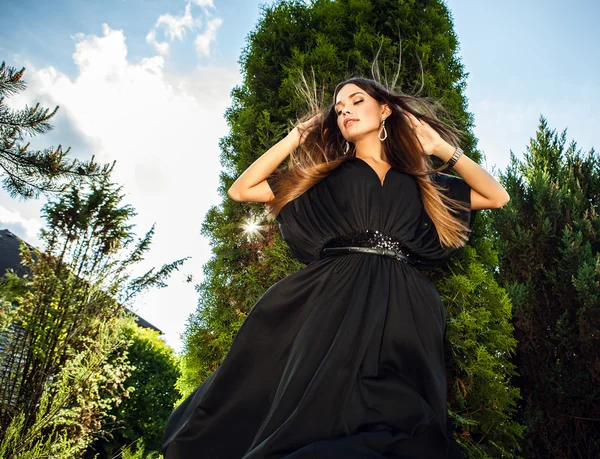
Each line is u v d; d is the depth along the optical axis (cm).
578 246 543
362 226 183
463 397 333
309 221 192
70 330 500
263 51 436
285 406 145
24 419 446
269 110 402
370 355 153
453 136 221
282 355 171
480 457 314
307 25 440
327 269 179
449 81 407
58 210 504
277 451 130
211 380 185
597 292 512
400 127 207
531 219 597
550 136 670
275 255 350
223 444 162
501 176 641
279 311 176
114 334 514
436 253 194
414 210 187
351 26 428
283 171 205
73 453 478
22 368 493
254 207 378
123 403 793
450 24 459
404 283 174
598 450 478
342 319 162
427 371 157
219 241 389
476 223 381
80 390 483
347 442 129
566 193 608
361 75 376
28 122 767
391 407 143
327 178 195
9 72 741
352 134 205
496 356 379
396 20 413
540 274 567
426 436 141
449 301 346
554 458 484
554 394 503
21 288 510
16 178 775
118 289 528
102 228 519
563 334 521
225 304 366
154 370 855
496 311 356
